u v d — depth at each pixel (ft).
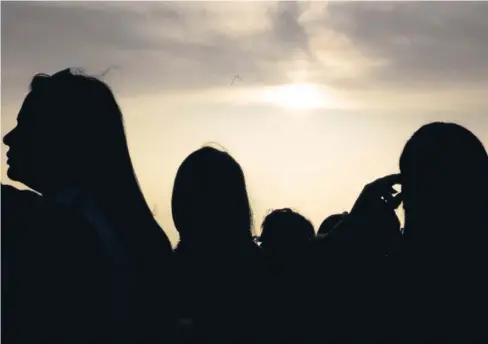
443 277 9.00
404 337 9.09
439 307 8.98
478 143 9.26
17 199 7.15
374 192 9.87
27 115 8.03
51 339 6.81
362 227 9.71
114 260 7.35
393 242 9.71
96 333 6.97
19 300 6.79
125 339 7.36
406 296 9.11
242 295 9.53
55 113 7.93
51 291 6.84
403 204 9.30
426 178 9.05
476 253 9.00
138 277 7.68
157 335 7.92
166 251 8.23
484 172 9.12
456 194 9.01
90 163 7.91
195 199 9.78
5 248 6.88
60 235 7.00
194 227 9.79
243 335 9.43
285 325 9.51
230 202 9.80
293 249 10.53
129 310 7.43
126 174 8.09
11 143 8.07
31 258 6.87
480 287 8.98
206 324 9.35
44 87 8.06
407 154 9.24
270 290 9.66
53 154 7.92
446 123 9.34
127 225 7.86
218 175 9.79
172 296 8.38
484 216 9.05
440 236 9.02
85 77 8.21
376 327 9.22
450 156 9.06
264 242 11.10
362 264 9.47
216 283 9.54
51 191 7.94
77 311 6.89
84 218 7.30
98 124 7.99
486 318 8.95
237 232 9.84
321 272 9.58
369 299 9.29
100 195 7.85
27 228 6.97
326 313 9.44
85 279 6.98
